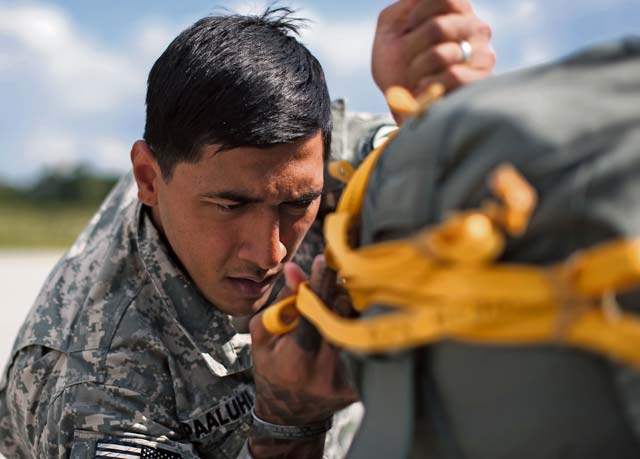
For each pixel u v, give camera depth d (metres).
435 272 0.48
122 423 1.19
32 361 1.32
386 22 0.90
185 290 1.27
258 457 0.88
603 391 0.46
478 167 0.49
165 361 1.26
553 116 0.48
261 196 1.10
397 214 0.54
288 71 1.14
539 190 0.46
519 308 0.46
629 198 0.45
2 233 11.60
